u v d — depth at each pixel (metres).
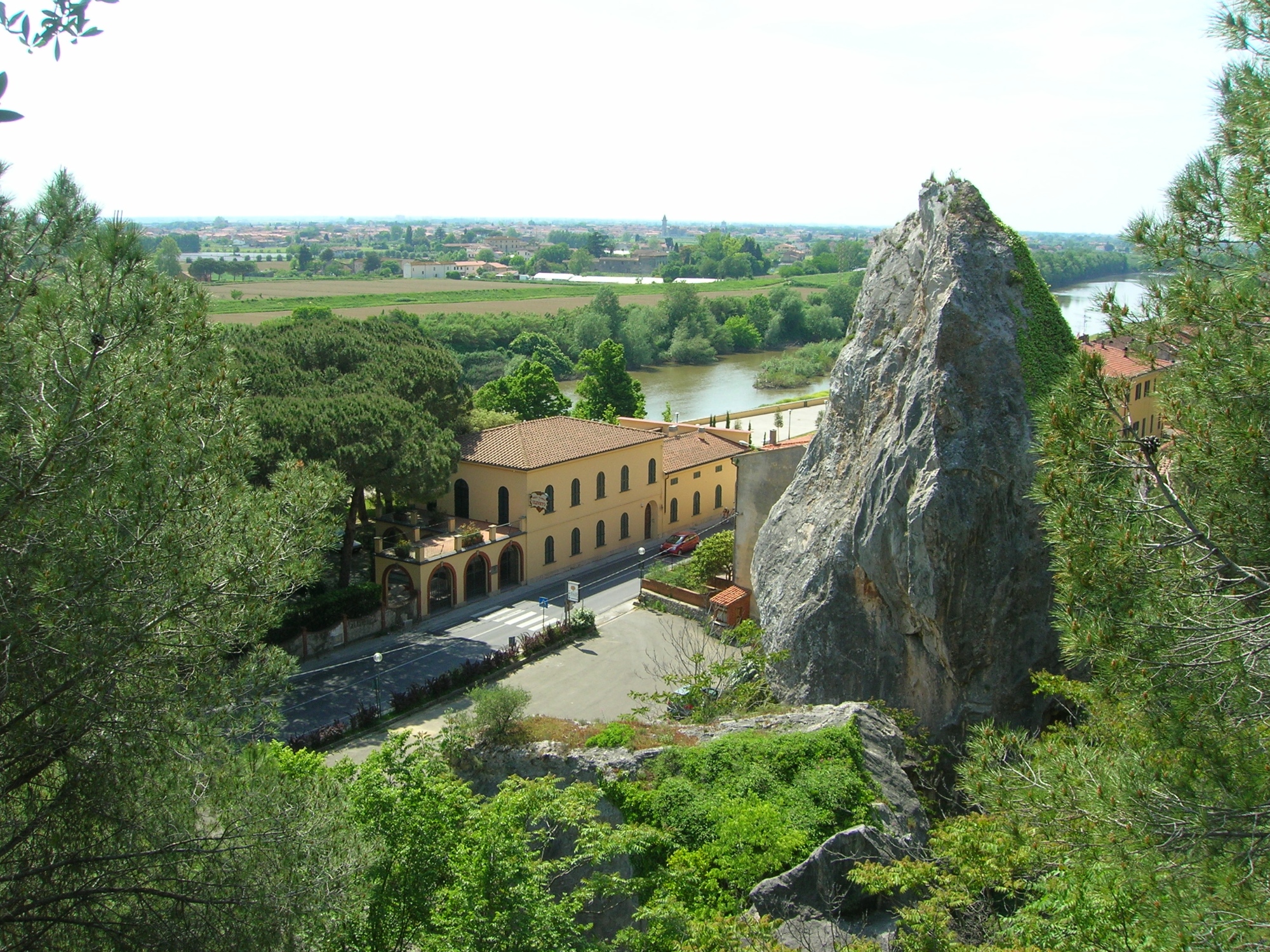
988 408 29.77
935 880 16.98
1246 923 10.32
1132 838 11.55
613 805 21.95
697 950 15.02
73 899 12.44
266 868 13.12
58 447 12.86
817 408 98.06
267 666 15.57
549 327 156.25
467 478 56.06
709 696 33.84
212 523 14.56
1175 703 11.92
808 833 20.78
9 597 12.12
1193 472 12.92
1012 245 31.75
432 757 23.27
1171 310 13.24
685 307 163.50
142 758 13.12
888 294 35.41
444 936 15.08
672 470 66.06
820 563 33.44
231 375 15.98
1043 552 29.39
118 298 13.95
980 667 29.55
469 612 50.28
